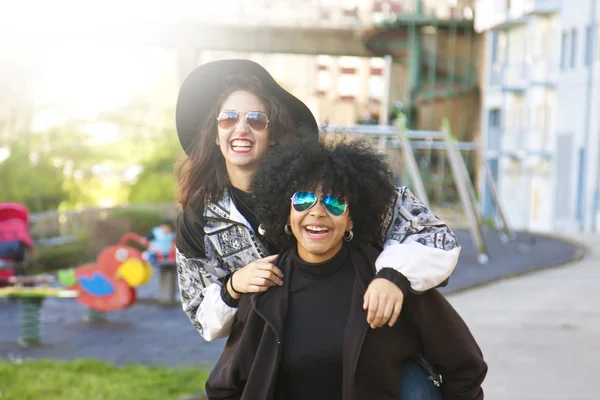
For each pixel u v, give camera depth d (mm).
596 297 13414
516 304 12781
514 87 39438
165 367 8031
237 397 3150
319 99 71312
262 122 3393
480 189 41688
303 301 3033
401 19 39344
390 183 3072
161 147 29438
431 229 3168
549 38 37500
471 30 42000
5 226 13227
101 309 10781
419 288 2988
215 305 3182
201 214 3379
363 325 2963
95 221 18031
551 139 36844
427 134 19062
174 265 12594
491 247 21047
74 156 27188
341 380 3029
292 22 39250
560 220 36000
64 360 8445
